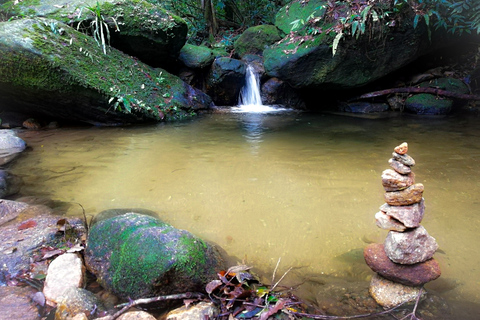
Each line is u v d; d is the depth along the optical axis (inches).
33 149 166.2
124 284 67.4
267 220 97.2
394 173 60.9
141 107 223.8
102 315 62.8
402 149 59.4
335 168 136.1
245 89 308.8
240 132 201.0
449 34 261.3
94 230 80.2
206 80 295.7
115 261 70.8
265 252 82.3
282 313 60.7
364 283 70.4
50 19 210.2
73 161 148.6
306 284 70.5
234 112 275.3
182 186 121.0
